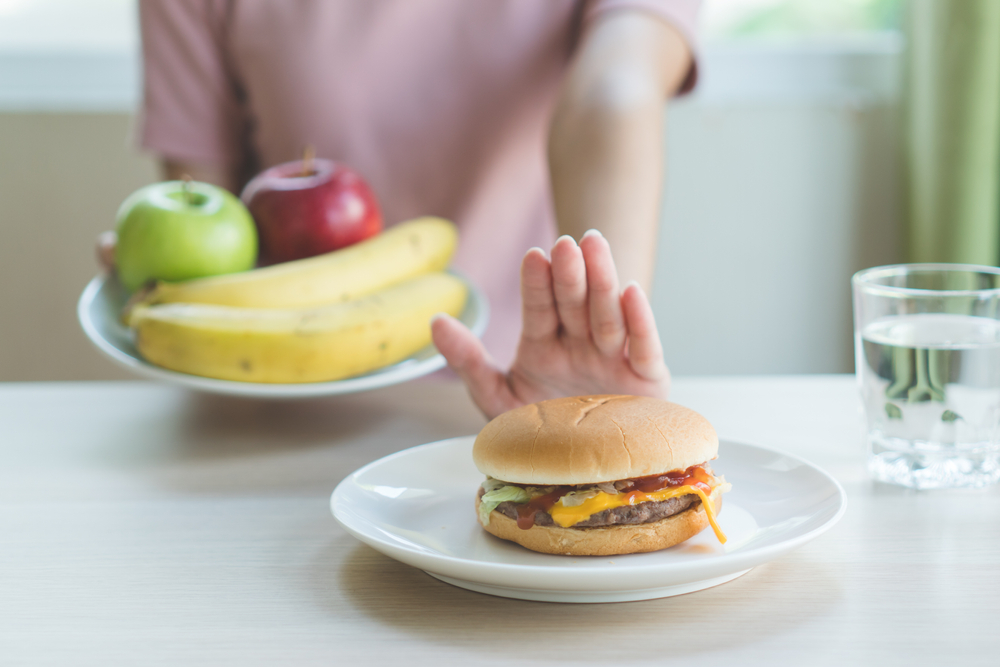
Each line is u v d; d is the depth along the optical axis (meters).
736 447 0.71
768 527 0.64
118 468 0.74
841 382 0.87
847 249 1.48
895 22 1.49
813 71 1.46
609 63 0.88
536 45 1.02
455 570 0.59
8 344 1.51
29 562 0.64
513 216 1.06
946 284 0.71
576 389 0.73
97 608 0.61
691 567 0.58
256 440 0.78
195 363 0.74
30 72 1.48
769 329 1.52
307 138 1.04
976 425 0.69
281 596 0.61
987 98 1.17
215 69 1.05
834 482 0.65
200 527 0.67
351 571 0.63
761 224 1.48
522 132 1.04
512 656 0.57
